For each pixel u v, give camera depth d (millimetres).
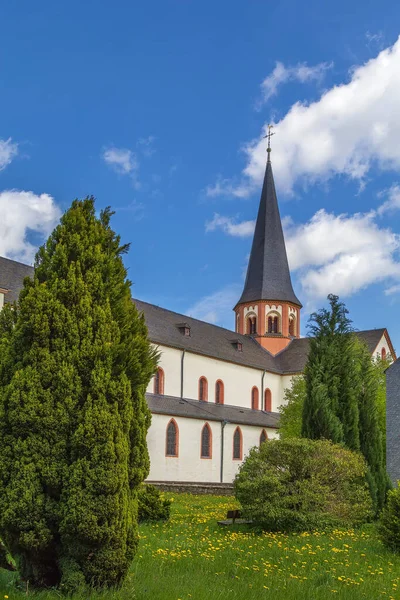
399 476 28234
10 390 8711
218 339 56156
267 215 67688
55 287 9211
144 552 12586
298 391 42500
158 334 47156
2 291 34188
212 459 45938
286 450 18172
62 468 8492
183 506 25984
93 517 8258
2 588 8367
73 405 8664
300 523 17172
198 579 10117
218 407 50344
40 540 8336
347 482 18547
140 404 9508
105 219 10391
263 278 65125
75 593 8164
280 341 63156
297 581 10648
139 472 9258
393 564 13008
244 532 17250
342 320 23016
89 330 9039
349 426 21781
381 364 43094
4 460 8570
